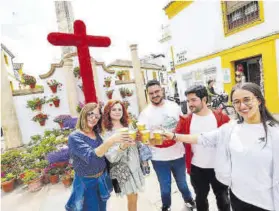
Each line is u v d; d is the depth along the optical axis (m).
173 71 24.23
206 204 2.53
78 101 10.49
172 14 13.09
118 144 2.24
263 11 8.42
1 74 8.20
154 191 3.78
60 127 9.11
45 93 9.62
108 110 2.35
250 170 1.49
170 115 2.79
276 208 1.43
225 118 2.33
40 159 5.25
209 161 2.30
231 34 9.81
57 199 3.94
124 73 13.20
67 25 11.88
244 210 1.57
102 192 2.17
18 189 4.62
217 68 10.82
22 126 8.95
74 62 10.95
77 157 2.08
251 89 1.49
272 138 1.42
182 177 2.86
